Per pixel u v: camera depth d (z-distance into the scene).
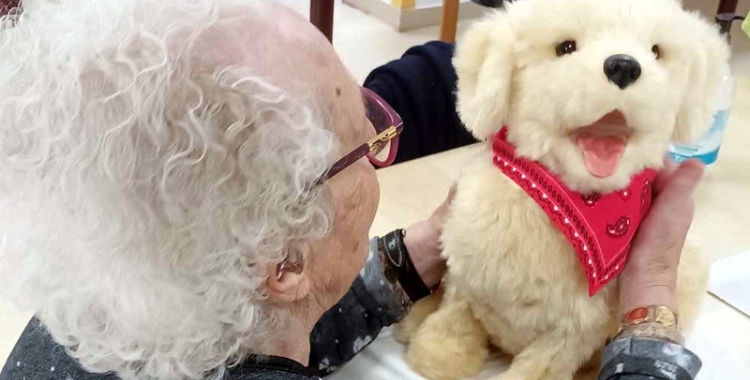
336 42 2.79
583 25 0.63
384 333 0.83
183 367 0.51
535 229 0.66
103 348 0.51
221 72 0.45
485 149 0.75
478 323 0.76
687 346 0.81
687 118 0.68
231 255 0.48
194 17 0.47
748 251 0.95
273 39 0.49
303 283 0.54
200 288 0.49
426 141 1.36
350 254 0.60
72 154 0.45
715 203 1.05
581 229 0.64
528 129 0.66
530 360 0.71
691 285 0.75
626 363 0.64
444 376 0.76
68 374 0.53
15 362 0.56
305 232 0.52
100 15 0.46
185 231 0.47
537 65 0.65
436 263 0.79
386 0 2.96
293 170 0.48
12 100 0.46
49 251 0.49
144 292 0.48
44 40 0.47
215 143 0.45
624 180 0.64
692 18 0.68
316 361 0.75
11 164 0.47
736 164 1.16
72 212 0.46
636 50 0.61
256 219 0.48
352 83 0.56
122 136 0.44
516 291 0.68
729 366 0.79
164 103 0.44
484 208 0.68
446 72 1.35
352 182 0.56
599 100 0.60
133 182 0.45
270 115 0.46
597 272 0.65
